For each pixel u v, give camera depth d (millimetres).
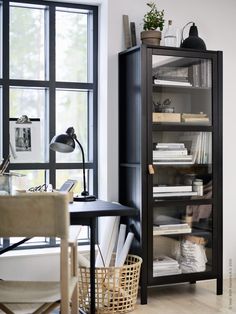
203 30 4078
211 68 3695
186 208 3629
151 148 3479
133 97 3590
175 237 3600
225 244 4133
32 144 3791
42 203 2057
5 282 2406
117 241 3695
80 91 4012
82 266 3268
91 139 4020
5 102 3715
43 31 3900
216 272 3660
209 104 3719
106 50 3807
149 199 3465
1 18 3740
